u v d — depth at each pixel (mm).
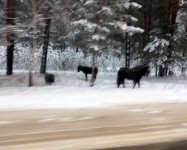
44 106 9430
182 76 27484
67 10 22219
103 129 6340
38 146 4969
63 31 24594
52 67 33531
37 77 22844
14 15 21078
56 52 35344
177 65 26594
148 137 5574
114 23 21625
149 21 28672
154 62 26531
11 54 24141
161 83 22719
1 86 19094
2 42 18500
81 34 22891
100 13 21312
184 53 27406
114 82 23328
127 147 4879
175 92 15086
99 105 9820
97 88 18359
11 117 7441
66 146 4945
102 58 35531
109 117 7672
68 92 15391
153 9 28062
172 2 27047
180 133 5922
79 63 34344
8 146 4973
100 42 22203
